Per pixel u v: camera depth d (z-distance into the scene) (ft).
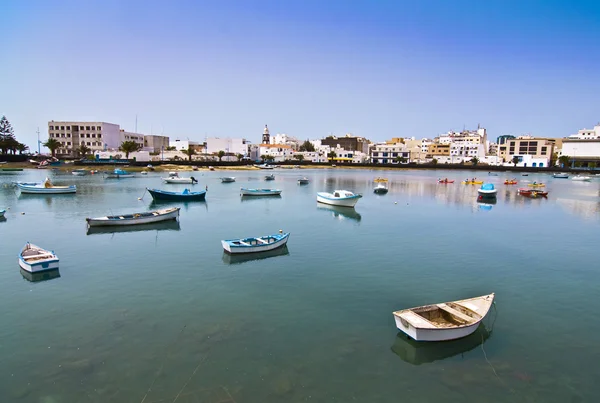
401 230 145.89
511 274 95.91
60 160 513.86
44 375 52.60
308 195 263.90
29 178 350.84
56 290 81.10
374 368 55.36
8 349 58.70
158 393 49.29
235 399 48.60
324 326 67.00
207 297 78.43
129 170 462.19
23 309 71.97
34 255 96.17
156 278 88.84
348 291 82.74
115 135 644.69
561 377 54.44
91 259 102.73
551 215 189.98
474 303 70.49
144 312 71.31
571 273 97.40
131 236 129.80
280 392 50.06
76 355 57.31
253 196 250.98
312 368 55.11
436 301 78.59
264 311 72.43
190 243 120.78
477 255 111.96
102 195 241.14
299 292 81.71
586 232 147.54
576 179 464.65
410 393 50.44
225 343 61.05
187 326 66.18
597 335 66.13
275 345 60.70
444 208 209.97
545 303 78.95
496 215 187.73
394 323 68.59
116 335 63.00
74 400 47.91
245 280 88.22
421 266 100.68
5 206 192.95
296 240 126.82
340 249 115.85
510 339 64.18
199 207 200.95
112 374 52.95
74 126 597.11
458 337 62.28
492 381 53.21
